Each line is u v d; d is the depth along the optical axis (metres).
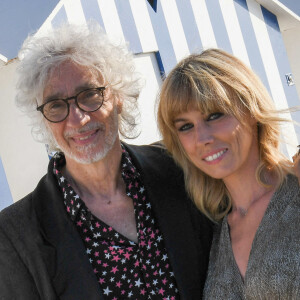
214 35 4.09
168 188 2.33
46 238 2.15
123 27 3.64
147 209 2.29
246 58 4.26
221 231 2.23
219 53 2.17
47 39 2.19
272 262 1.91
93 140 2.18
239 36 4.23
